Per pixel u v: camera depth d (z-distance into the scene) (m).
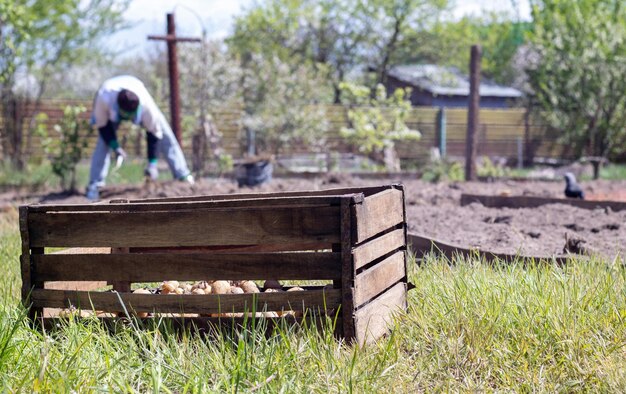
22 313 3.94
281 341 3.65
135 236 4.07
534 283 4.48
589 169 20.72
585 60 20.81
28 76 21.02
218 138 19.44
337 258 3.81
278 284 4.66
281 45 41.34
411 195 12.49
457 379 3.48
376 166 21.70
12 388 3.19
